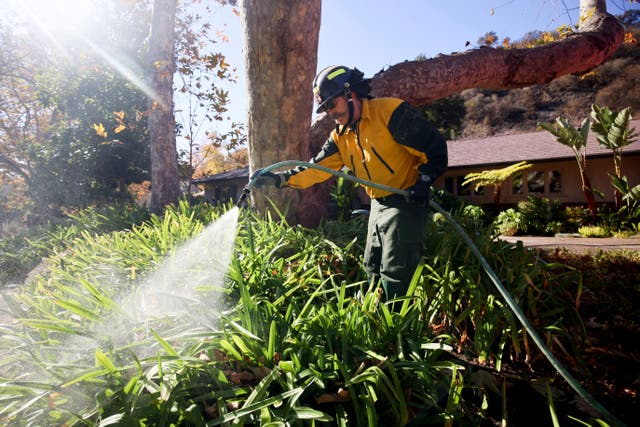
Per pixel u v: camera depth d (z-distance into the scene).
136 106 17.27
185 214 4.73
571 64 6.45
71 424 1.57
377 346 2.07
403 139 2.47
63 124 18.19
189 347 1.96
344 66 2.59
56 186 18.09
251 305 2.12
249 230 2.97
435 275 2.85
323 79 2.55
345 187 4.72
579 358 2.40
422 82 5.18
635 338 2.75
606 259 5.28
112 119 17.14
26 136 25.83
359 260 3.42
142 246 3.47
